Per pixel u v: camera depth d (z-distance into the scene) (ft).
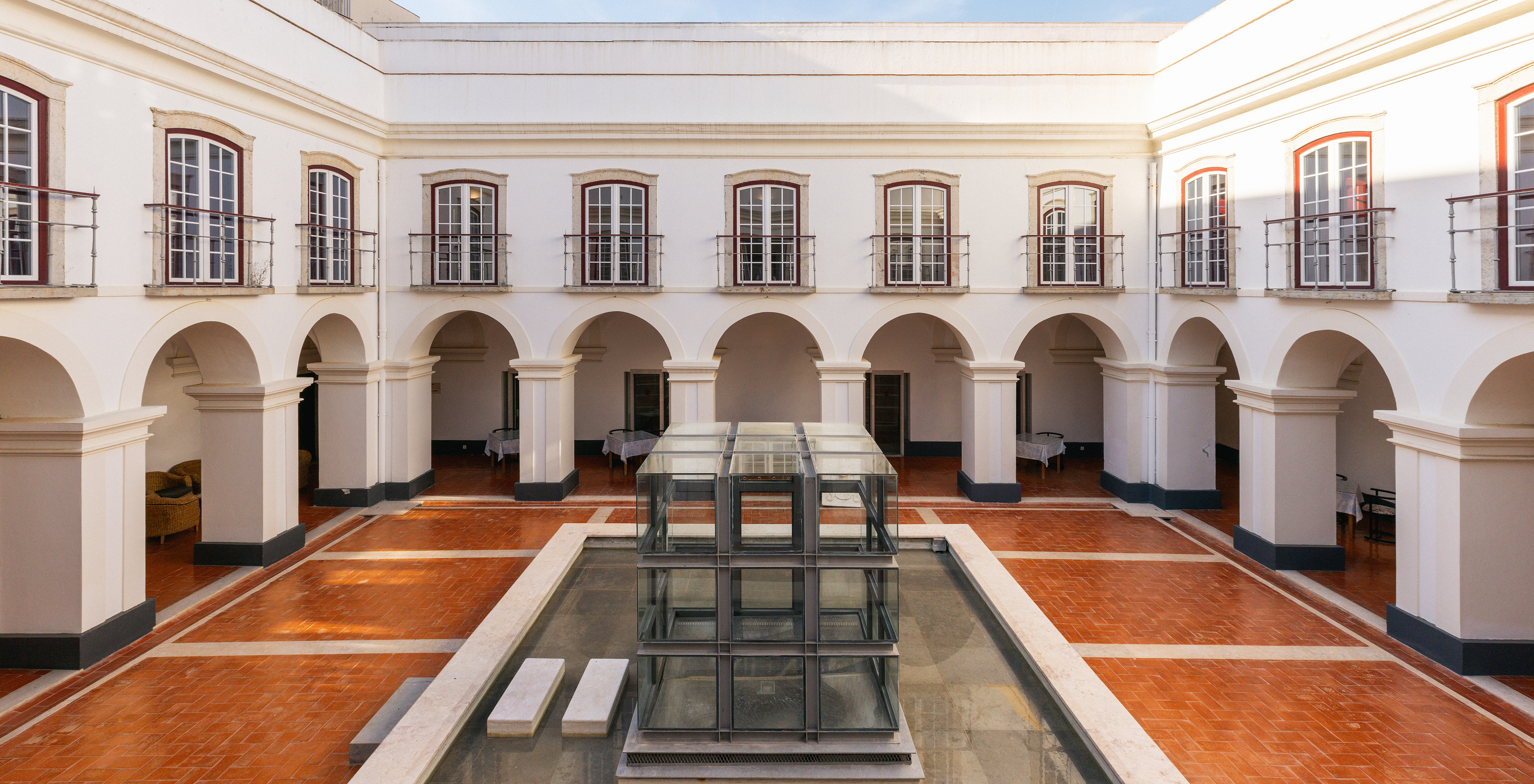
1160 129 47.24
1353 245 33.53
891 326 64.34
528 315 50.11
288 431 40.50
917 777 18.80
